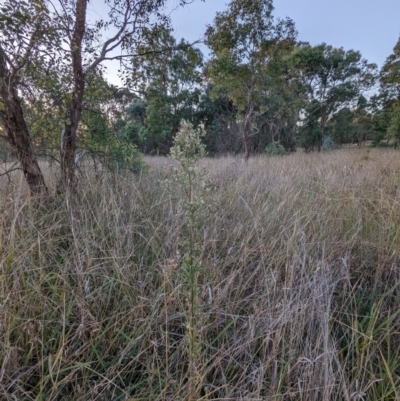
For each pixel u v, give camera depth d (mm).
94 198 2775
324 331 1259
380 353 1246
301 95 18500
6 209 2035
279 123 17984
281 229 2303
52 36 2555
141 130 13742
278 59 8727
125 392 1109
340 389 1121
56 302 1421
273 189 3338
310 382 1115
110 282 1581
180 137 1104
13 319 1249
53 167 3602
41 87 2766
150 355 1351
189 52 4004
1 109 2682
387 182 3717
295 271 1725
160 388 1133
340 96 18969
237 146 18969
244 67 8539
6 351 1130
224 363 1327
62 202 2639
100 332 1362
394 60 14344
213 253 2006
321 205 2807
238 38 8133
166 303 1383
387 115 17969
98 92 3592
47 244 1830
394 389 1059
